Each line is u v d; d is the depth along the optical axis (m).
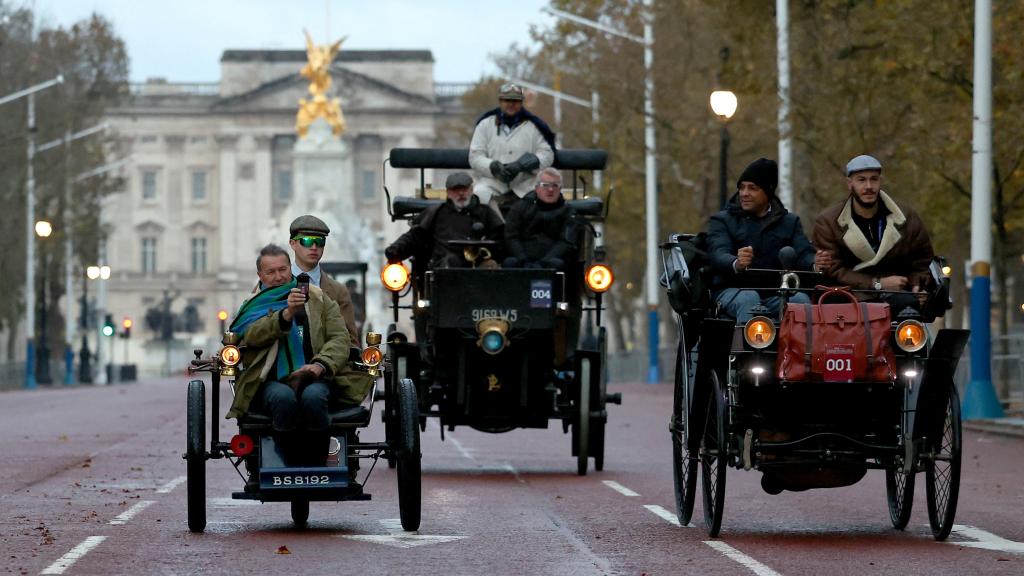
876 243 18.80
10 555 17.05
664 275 20.16
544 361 26.73
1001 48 48.75
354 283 64.56
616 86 79.81
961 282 85.25
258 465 18.31
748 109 58.56
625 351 118.19
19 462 30.61
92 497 23.66
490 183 29.61
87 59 119.50
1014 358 48.97
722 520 20.69
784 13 56.03
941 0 49.94
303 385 18.12
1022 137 49.53
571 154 29.91
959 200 57.59
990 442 37.34
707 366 18.41
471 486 25.70
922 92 51.69
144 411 55.69
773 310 18.34
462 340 26.50
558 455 33.09
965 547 17.83
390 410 20.61
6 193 104.62
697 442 19.42
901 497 19.70
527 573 15.84
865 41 55.34
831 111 54.94
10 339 120.31
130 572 15.84
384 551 17.47
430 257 27.73
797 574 15.70
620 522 20.45
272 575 15.68
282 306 18.50
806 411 18.03
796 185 56.72
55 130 111.44
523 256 26.84
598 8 84.25
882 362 17.47
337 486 18.08
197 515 18.92
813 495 23.98
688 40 75.50
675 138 75.00
